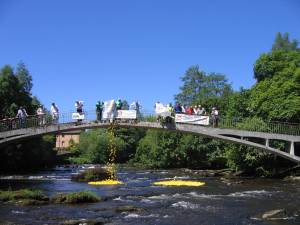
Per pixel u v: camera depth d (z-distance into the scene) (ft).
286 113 142.41
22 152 184.65
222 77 282.77
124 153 312.09
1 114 164.35
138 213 72.95
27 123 113.60
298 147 139.64
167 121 118.21
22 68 204.74
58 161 282.36
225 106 234.99
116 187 115.24
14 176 155.02
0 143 111.45
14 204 80.74
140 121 117.70
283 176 143.64
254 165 151.84
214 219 67.92
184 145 207.72
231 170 167.02
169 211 75.05
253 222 65.41
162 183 126.31
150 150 239.50
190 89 282.97
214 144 200.34
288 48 216.74
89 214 71.46
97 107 115.44
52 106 114.11
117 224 63.67
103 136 312.71
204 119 120.16
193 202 85.81
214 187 114.42
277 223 64.34
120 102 118.83
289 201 87.35
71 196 84.38
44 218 67.67
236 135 118.73
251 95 163.43
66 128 113.91
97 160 310.65
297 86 147.43
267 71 170.71
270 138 118.21
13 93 171.12
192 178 148.46
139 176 163.02
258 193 100.53
